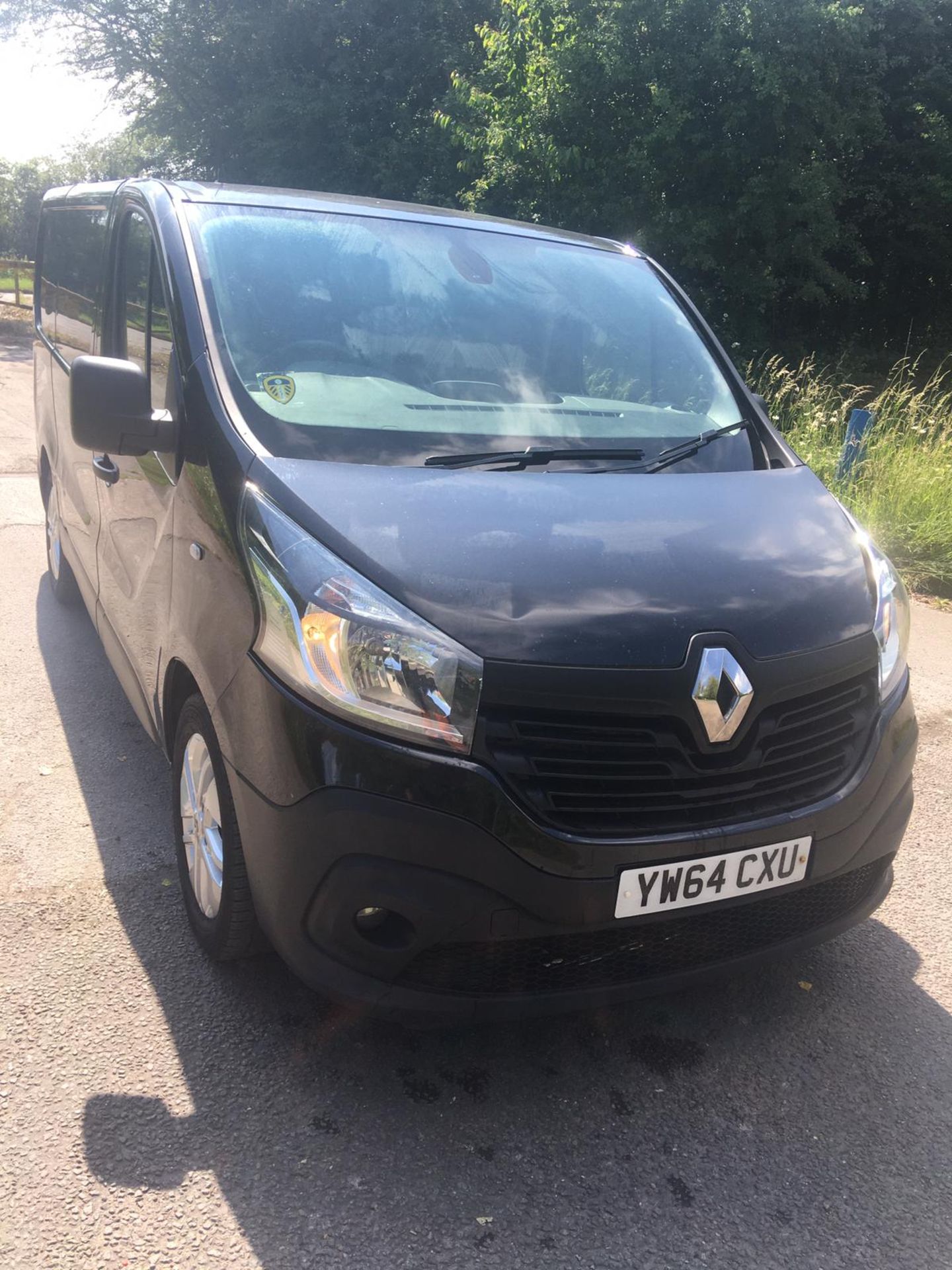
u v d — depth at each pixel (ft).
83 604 18.33
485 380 10.02
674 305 12.50
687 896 7.28
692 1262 6.59
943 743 15.21
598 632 7.09
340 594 7.06
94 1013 8.43
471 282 11.09
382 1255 6.47
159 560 9.63
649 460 9.78
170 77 75.41
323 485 7.89
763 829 7.44
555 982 7.36
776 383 35.27
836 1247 6.77
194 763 8.98
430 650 6.84
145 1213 6.64
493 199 52.80
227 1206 6.74
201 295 9.60
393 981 7.16
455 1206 6.86
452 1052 8.32
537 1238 6.67
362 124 66.23
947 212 57.98
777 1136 7.68
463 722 6.78
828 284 54.54
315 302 9.95
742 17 45.88
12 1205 6.63
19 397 44.11
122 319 12.00
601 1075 8.19
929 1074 8.42
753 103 46.78
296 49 68.39
